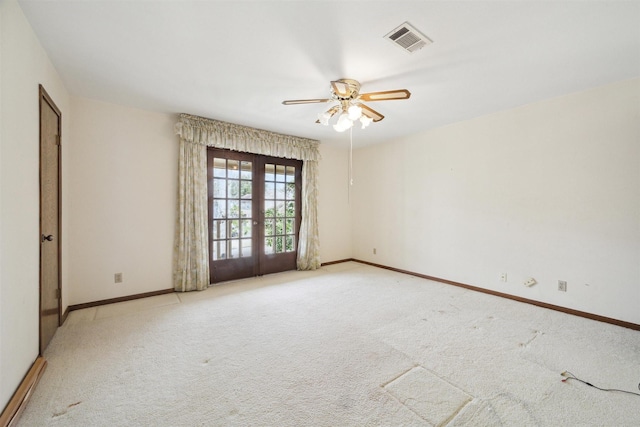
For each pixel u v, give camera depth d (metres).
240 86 2.59
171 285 3.44
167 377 1.75
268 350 2.09
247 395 1.59
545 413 1.46
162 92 2.73
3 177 1.38
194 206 3.48
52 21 1.68
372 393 1.61
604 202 2.60
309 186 4.64
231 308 2.93
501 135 3.28
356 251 5.39
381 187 4.86
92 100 2.90
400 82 2.50
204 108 3.17
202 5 1.55
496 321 2.62
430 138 4.05
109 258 3.02
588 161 2.68
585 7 1.55
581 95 2.70
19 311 1.56
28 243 1.69
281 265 4.51
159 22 1.70
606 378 1.75
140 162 3.19
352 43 1.91
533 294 3.06
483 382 1.71
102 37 1.85
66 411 1.45
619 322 2.52
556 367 1.87
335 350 2.09
